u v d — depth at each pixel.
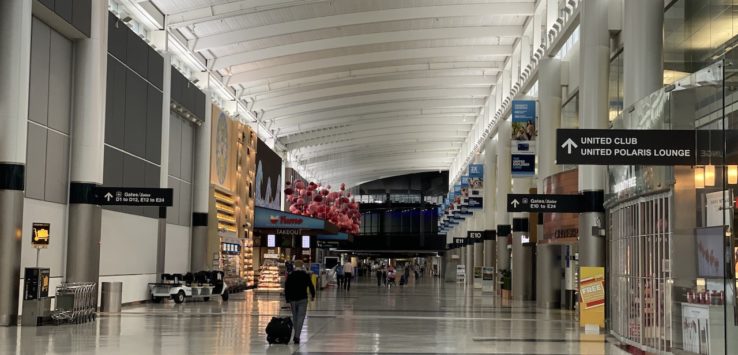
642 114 14.07
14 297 18.64
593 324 19.27
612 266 16.66
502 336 17.64
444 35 36.78
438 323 21.41
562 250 31.20
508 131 45.84
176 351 13.75
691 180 12.40
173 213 33.41
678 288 12.71
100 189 22.34
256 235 47.34
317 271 45.84
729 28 16.42
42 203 20.94
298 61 40.91
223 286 31.48
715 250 11.42
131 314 22.88
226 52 37.75
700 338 11.91
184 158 35.03
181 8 30.61
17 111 18.52
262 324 19.72
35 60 20.44
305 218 45.75
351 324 20.70
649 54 19.11
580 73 24.42
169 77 30.55
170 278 30.11
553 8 31.84
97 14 22.59
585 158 12.80
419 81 46.88
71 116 22.45
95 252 22.47
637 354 14.31
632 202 15.10
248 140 45.97
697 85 12.00
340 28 36.72
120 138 25.62
